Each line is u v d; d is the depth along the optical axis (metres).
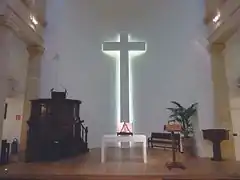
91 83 8.05
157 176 3.87
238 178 3.81
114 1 8.46
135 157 5.91
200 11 7.88
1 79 5.43
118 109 7.94
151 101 7.92
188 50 7.83
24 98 7.55
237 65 6.70
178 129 4.70
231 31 6.09
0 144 5.19
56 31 8.23
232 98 6.70
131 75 8.12
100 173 4.02
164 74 7.99
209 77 7.12
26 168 4.54
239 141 6.49
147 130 7.80
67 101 6.10
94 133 7.82
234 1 5.38
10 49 5.91
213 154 5.88
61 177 3.88
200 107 6.97
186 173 4.02
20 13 6.12
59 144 5.71
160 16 8.34
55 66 8.02
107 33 8.32
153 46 8.21
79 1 8.48
